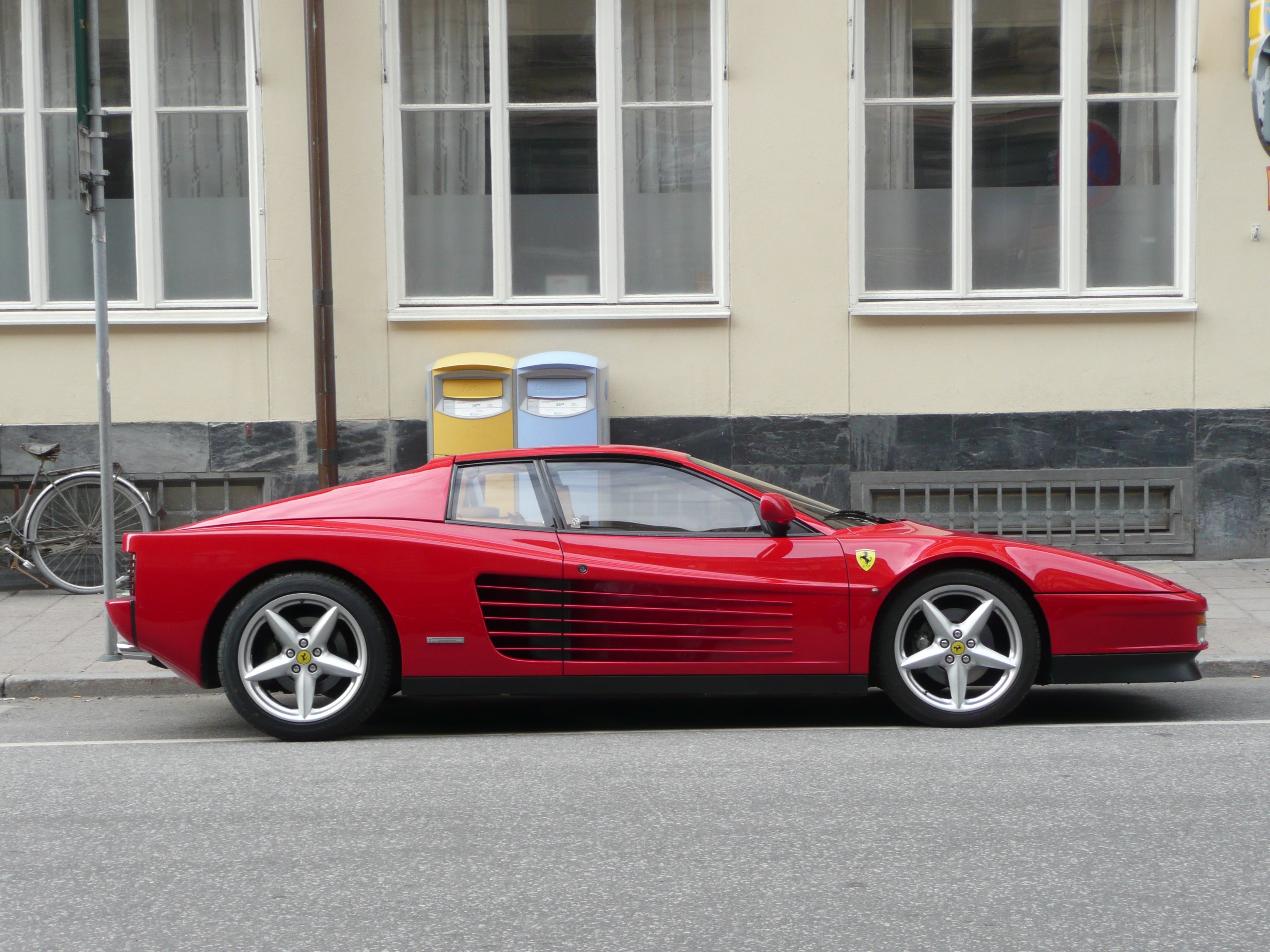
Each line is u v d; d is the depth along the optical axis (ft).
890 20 34.09
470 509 19.44
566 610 18.94
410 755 18.25
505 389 31.12
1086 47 33.96
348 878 13.05
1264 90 28.96
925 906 12.09
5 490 33.32
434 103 34.22
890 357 33.47
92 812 15.55
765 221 33.50
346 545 18.84
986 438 33.45
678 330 33.53
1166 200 34.09
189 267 34.06
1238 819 14.61
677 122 34.22
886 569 18.97
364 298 33.35
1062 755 17.54
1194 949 11.08
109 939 11.60
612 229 34.17
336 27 33.17
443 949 11.27
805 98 33.42
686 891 12.52
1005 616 19.08
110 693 23.59
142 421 33.22
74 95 34.01
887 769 16.92
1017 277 34.32
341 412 33.42
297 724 18.94
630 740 19.04
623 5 34.12
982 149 34.24
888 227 34.27
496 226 34.17
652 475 19.70
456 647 18.85
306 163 33.22
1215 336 33.40
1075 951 11.05
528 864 13.38
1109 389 33.45
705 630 18.95
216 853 13.92
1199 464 33.45
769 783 16.33
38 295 33.76
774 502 18.85
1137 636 19.07
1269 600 28.73
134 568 19.11
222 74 33.99
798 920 11.78
